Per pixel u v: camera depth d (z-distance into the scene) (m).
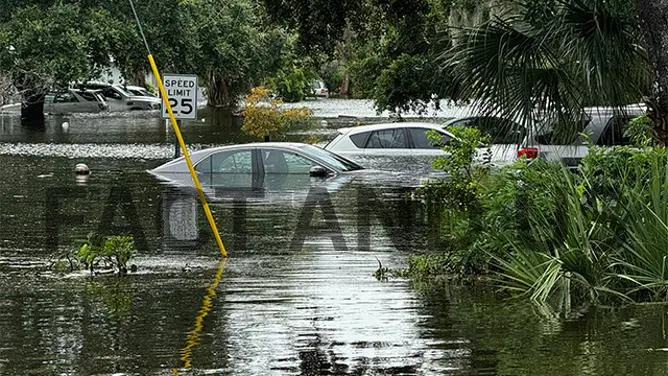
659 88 15.57
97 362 10.46
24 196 25.39
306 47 33.66
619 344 11.00
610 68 15.45
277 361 10.43
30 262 16.52
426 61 39.50
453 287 14.26
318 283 14.52
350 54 50.94
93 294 13.85
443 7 36.56
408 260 16.09
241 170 28.14
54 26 51.66
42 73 52.03
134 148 41.69
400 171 28.86
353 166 29.12
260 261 16.48
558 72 15.93
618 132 20.47
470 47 16.05
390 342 11.16
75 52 51.50
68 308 12.98
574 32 15.38
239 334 11.54
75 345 11.13
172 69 56.81
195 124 58.31
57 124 59.09
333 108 82.31
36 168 32.78
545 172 15.10
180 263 16.33
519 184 15.32
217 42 57.44
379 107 41.69
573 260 13.45
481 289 14.09
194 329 11.80
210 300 13.36
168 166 29.19
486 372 9.98
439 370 10.06
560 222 14.16
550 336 11.41
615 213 13.80
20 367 10.30
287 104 93.56
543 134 16.72
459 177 23.19
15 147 42.03
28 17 51.97
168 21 54.62
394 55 42.09
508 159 25.20
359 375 9.91
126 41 52.72
